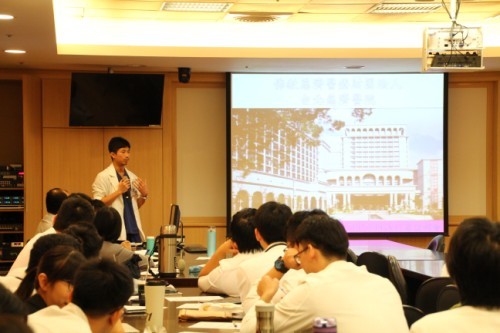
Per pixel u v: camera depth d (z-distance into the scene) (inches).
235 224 177.3
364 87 409.4
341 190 410.3
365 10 334.6
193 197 412.8
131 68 390.6
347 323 107.3
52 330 89.1
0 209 382.6
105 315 94.6
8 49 333.1
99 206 228.5
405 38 375.2
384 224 411.2
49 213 260.8
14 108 406.6
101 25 356.2
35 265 121.5
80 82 376.5
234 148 405.1
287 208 162.4
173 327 136.3
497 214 414.0
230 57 358.0
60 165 388.8
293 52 359.9
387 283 112.3
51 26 285.7
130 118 385.1
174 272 206.4
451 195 420.2
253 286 143.3
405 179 410.3
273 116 406.3
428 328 81.9
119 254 189.0
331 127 409.4
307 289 109.6
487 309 81.3
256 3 319.9
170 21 358.0
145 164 398.3
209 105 413.7
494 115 417.7
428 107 409.7
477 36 286.5
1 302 65.1
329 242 113.0
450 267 83.4
